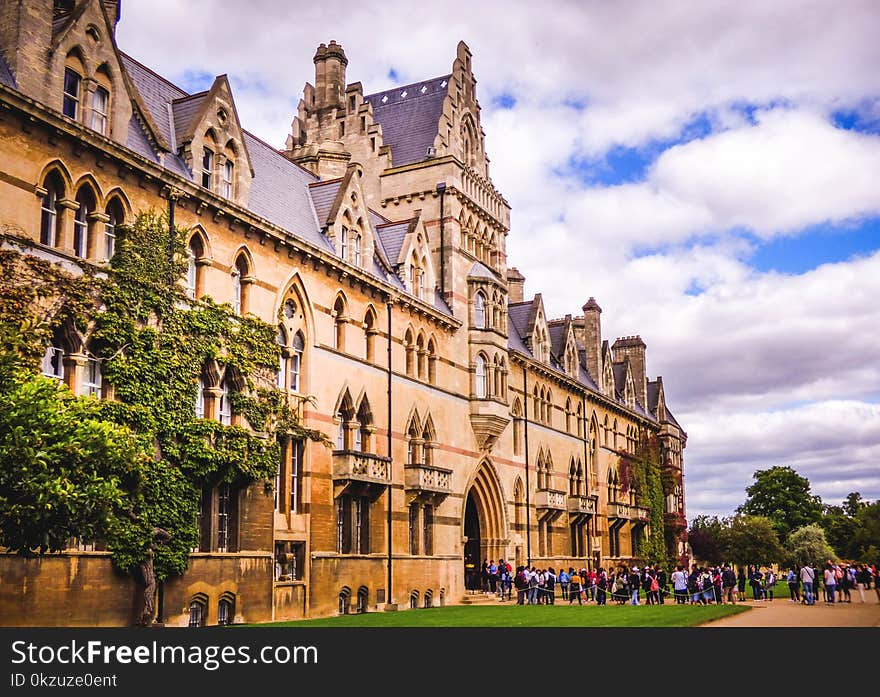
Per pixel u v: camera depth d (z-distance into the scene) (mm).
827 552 103688
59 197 26938
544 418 62781
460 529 49219
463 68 56969
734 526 94812
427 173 53094
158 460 28750
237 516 32406
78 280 26828
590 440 70438
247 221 33906
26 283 25188
